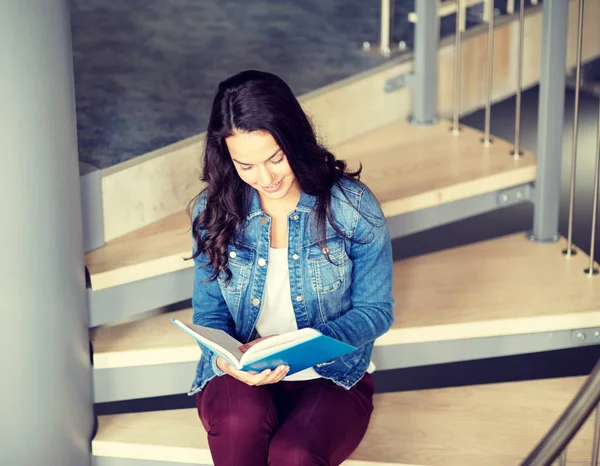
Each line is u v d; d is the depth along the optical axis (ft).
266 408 7.09
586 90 15.43
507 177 9.68
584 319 8.75
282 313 7.45
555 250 9.89
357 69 10.68
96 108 10.01
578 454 8.29
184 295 8.63
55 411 7.85
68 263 7.62
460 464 8.02
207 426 7.24
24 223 7.18
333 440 6.99
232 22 12.42
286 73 10.64
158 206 9.00
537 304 8.88
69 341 7.81
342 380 7.31
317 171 6.91
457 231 12.60
